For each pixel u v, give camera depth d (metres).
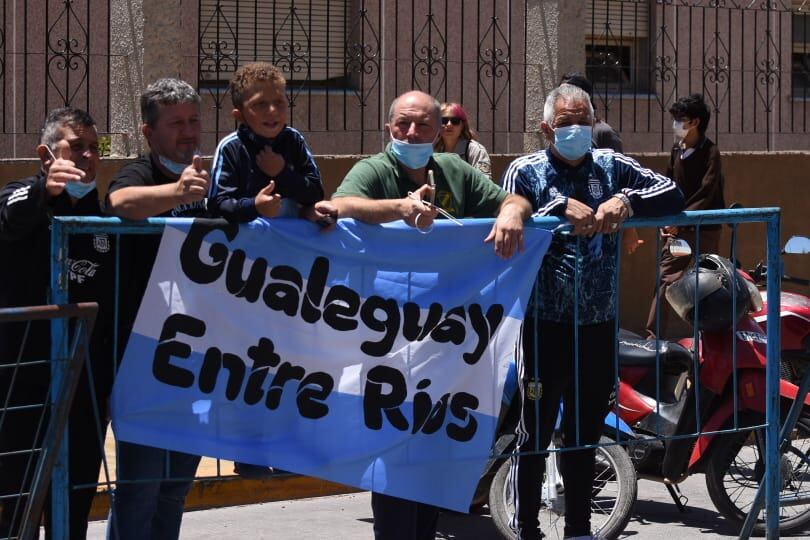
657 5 13.11
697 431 5.54
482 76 11.91
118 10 8.92
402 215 4.49
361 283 4.53
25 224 4.07
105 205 4.23
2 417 4.05
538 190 5.06
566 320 5.02
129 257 4.37
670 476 6.30
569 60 10.46
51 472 3.93
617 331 5.18
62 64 10.32
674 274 9.44
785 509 6.53
